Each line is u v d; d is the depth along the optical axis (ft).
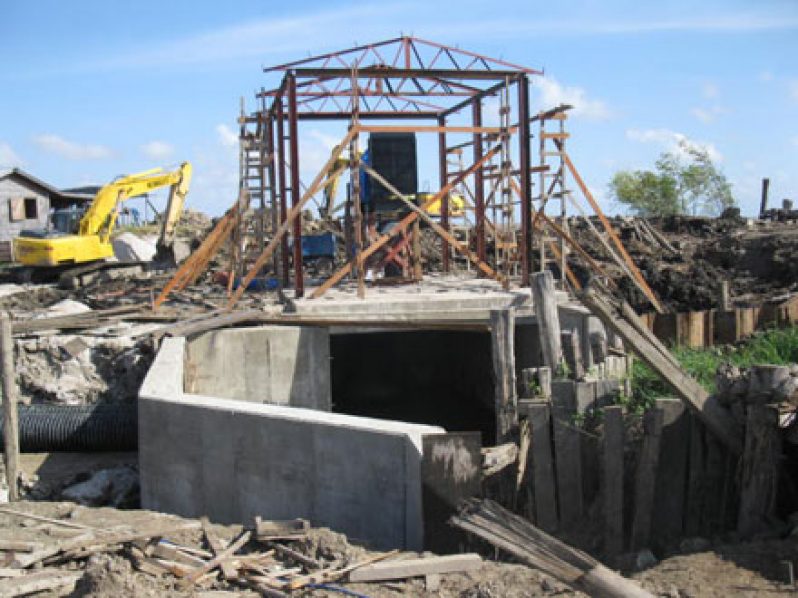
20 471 40.63
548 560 17.01
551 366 31.24
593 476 27.55
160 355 42.60
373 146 67.97
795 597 18.76
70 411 44.11
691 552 23.73
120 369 47.29
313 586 21.61
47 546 24.34
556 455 27.40
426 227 106.63
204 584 22.06
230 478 33.04
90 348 48.01
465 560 22.35
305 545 24.14
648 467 25.38
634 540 25.36
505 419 30.17
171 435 35.53
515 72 56.54
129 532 25.45
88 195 163.02
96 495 38.60
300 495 30.53
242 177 65.41
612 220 107.14
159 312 57.57
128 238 127.13
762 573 20.21
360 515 28.63
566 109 60.80
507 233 60.03
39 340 48.16
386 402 67.05
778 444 23.71
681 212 153.48
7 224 149.79
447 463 26.84
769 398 23.99
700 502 25.79
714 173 154.40
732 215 117.80
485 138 67.82
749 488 23.84
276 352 49.62
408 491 27.22
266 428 31.45
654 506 25.77
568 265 86.48
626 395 28.78
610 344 35.42
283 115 64.95
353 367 70.23
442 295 54.29
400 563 22.20
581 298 25.57
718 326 43.42
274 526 24.75
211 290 75.72
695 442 25.77
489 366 60.64
